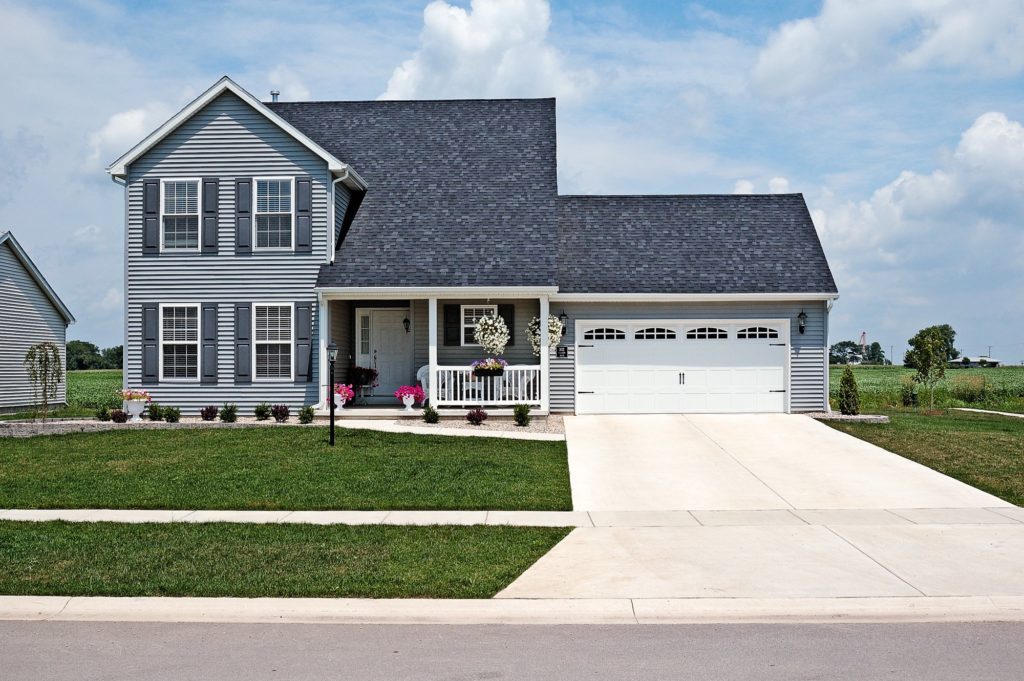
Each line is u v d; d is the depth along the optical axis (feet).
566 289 71.56
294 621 25.38
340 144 80.84
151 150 70.28
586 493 43.91
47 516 38.32
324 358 68.90
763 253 75.05
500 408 69.72
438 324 74.33
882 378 191.11
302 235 69.67
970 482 46.39
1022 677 20.56
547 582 28.22
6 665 21.61
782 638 23.61
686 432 62.18
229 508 40.09
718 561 30.91
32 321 98.48
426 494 42.39
